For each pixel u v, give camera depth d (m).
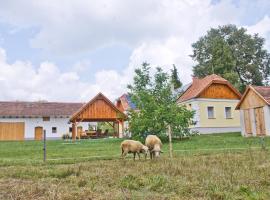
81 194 8.13
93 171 12.09
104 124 66.88
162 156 16.91
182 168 11.87
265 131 30.88
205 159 14.56
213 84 42.12
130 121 28.97
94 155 19.02
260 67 63.66
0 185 9.73
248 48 62.56
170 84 30.42
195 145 23.80
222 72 57.53
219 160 14.04
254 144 23.08
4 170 12.91
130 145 16.39
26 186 9.35
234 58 61.38
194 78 46.16
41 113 56.31
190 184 8.91
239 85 54.84
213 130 40.94
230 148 20.59
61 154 20.08
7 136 54.56
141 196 7.83
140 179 9.91
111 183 9.61
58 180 10.51
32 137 55.81
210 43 63.09
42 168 13.56
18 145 30.80
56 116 56.88
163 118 28.00
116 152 20.69
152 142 16.81
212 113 41.69
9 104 57.72
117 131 47.69
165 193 8.26
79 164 14.57
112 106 41.38
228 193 7.73
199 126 40.38
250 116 32.84
